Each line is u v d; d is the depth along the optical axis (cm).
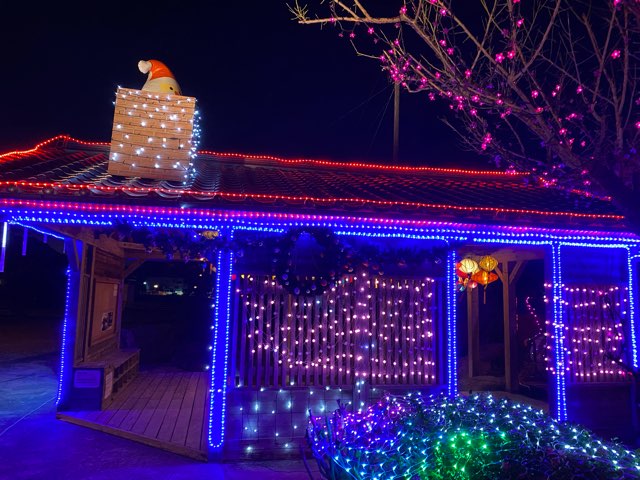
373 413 438
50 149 844
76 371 797
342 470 369
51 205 518
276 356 647
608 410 721
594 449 329
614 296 747
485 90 485
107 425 718
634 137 498
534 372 1070
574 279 735
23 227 636
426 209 589
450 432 342
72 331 805
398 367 674
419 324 685
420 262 655
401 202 592
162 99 688
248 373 640
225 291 618
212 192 565
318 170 974
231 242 604
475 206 626
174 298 3884
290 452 620
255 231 622
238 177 800
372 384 666
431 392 674
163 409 816
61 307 3073
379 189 742
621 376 733
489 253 1018
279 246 609
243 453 613
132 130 673
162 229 594
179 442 644
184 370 1198
